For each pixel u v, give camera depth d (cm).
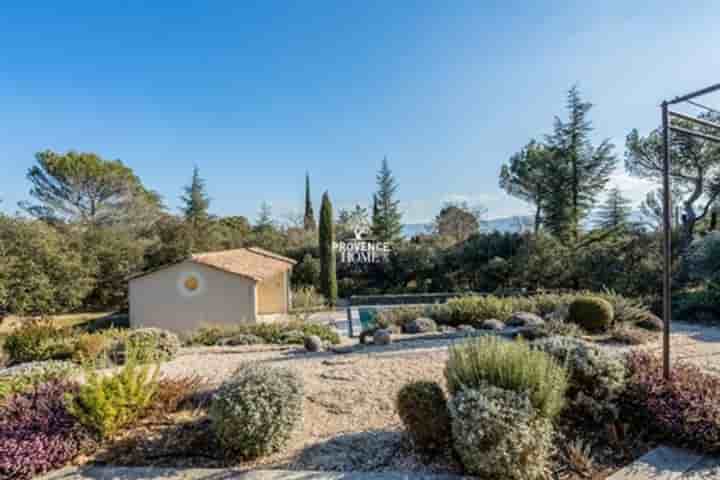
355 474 273
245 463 294
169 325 1344
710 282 948
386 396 421
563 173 2028
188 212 2852
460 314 921
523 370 291
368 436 335
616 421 323
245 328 911
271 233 2583
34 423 322
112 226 2178
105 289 1883
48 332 786
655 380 343
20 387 426
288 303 1686
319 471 279
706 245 1033
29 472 280
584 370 330
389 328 830
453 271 2023
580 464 272
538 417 273
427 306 1055
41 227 1616
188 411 374
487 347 323
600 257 1527
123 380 346
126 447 314
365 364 540
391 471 276
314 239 2484
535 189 2220
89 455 307
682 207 1602
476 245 2014
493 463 253
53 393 368
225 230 2434
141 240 2064
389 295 1886
